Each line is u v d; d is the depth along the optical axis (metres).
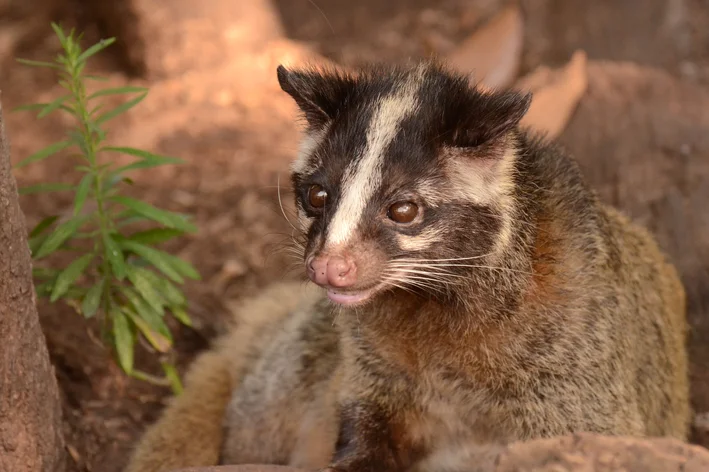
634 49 12.20
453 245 4.95
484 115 4.87
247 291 8.60
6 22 12.55
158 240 6.41
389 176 4.86
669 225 8.67
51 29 12.80
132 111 11.24
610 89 10.19
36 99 11.55
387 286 4.95
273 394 6.66
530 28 12.20
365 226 4.83
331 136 5.11
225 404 7.03
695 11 12.83
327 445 6.25
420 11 14.29
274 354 6.73
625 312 5.56
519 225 5.07
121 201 6.00
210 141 10.70
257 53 12.20
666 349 6.27
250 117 11.27
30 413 5.18
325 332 6.37
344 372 5.67
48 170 9.99
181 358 8.02
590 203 5.51
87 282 7.86
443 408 5.47
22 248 4.97
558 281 5.16
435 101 5.02
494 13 13.99
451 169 4.93
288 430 6.66
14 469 5.18
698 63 12.32
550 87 9.64
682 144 9.34
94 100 11.42
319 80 5.29
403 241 4.88
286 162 10.29
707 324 8.09
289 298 7.21
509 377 5.23
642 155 9.30
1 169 4.74
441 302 5.09
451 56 10.63
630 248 6.04
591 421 5.30
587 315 5.22
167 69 11.91
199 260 8.91
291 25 14.03
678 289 6.77
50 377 5.36
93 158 6.05
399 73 5.32
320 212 5.02
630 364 5.59
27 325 5.08
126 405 7.32
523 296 5.09
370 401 5.54
